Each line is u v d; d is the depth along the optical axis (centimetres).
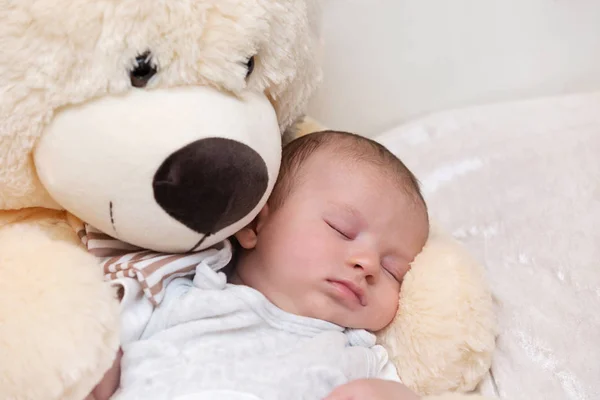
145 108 58
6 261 61
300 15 69
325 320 80
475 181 114
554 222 102
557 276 92
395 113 132
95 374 59
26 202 67
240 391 66
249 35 60
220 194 60
